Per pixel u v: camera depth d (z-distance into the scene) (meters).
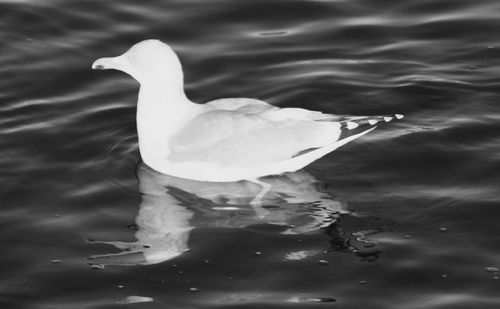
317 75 17.11
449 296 12.08
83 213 13.83
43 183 14.48
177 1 19.23
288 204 14.02
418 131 15.52
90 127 15.92
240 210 13.91
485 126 15.57
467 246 12.97
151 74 14.64
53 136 15.63
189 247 13.05
